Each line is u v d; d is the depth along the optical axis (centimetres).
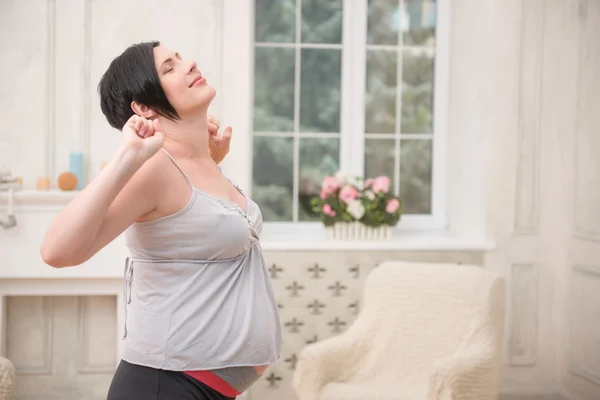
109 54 416
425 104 475
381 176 472
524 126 447
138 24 417
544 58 448
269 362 183
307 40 468
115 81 180
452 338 333
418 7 474
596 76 423
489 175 444
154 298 175
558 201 452
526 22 446
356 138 471
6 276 394
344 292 429
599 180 417
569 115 451
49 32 410
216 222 172
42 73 411
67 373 418
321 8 468
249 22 423
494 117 443
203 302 172
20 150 411
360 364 339
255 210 193
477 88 455
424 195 477
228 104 423
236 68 423
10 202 392
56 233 152
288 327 427
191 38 420
